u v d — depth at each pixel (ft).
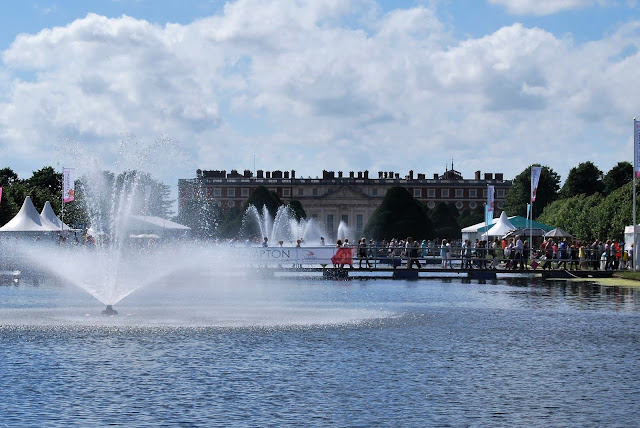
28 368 69.21
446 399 59.62
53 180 475.31
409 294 149.18
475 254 231.50
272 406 57.11
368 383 64.75
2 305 121.60
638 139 199.62
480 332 94.32
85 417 53.78
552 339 88.94
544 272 208.33
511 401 59.21
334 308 119.96
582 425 53.06
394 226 427.33
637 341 87.66
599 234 324.19
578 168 477.36
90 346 81.00
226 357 75.51
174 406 56.80
